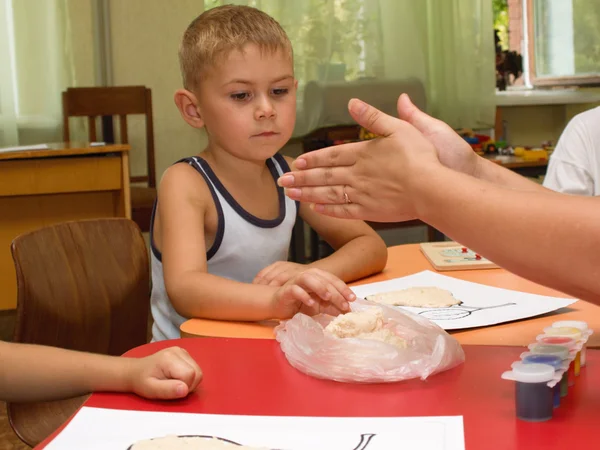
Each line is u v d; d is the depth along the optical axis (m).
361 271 1.21
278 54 1.24
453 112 4.52
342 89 4.11
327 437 0.58
